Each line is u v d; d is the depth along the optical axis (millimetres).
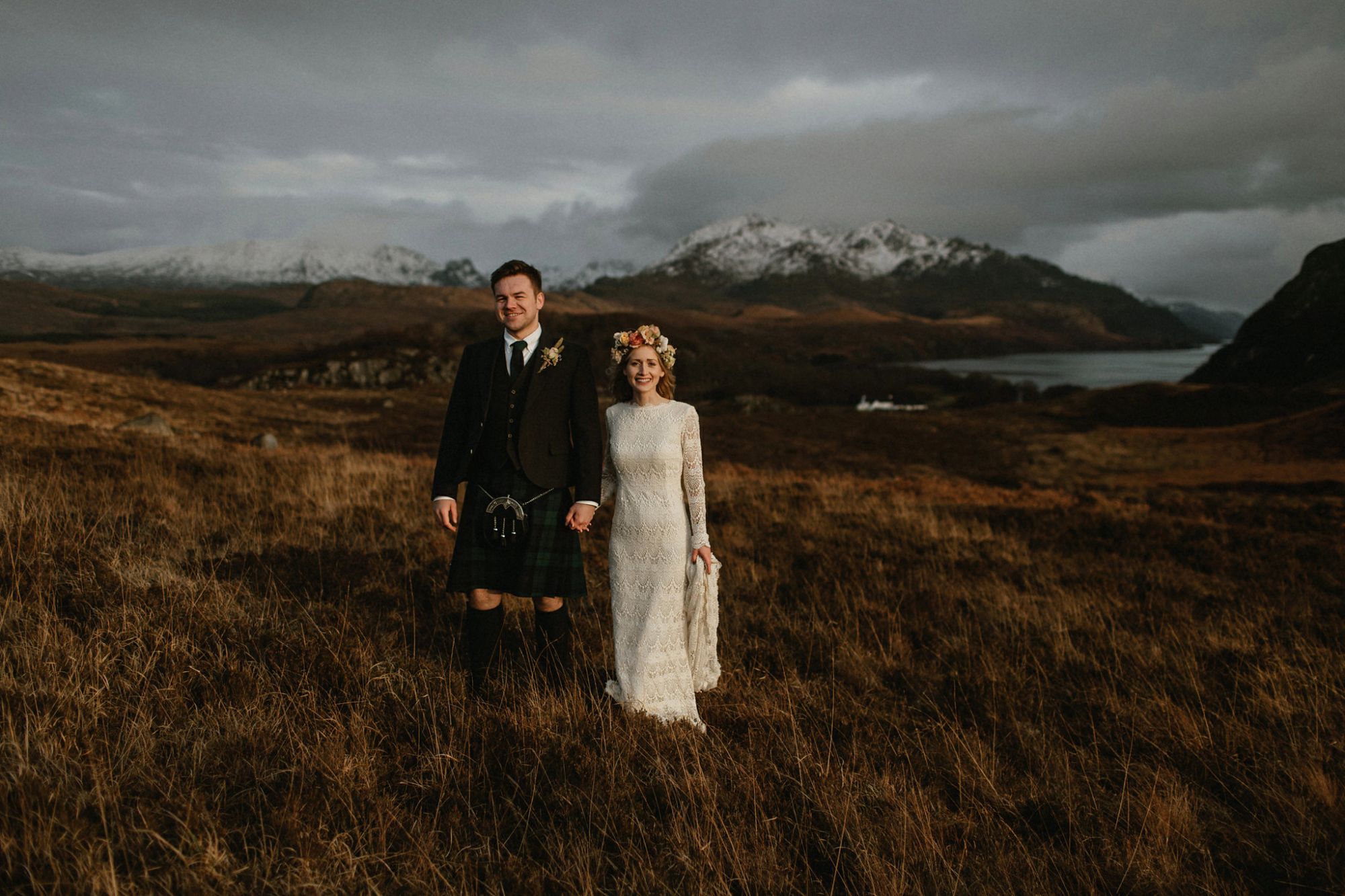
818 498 9836
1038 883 2336
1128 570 6969
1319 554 8156
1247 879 2484
